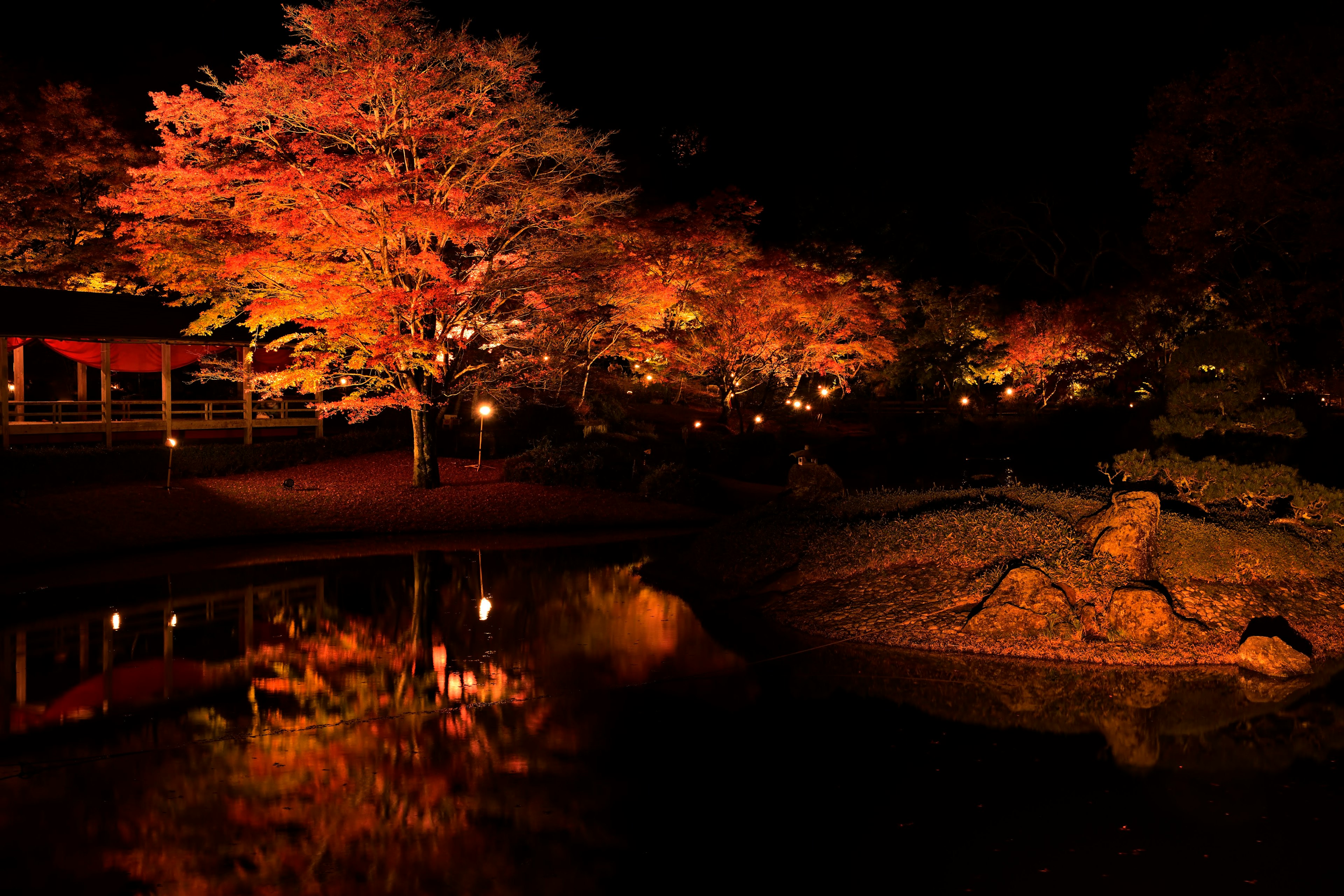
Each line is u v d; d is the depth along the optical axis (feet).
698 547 54.39
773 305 120.26
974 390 174.09
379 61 67.67
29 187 102.22
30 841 22.63
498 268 78.38
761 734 29.89
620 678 35.60
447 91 70.54
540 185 78.23
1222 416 55.67
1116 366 145.59
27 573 54.44
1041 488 53.26
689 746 28.91
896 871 21.57
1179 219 88.94
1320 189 81.30
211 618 44.27
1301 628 39.42
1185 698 33.12
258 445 87.76
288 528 68.64
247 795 25.21
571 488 84.89
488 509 76.43
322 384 84.74
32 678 34.91
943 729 30.35
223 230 75.72
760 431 126.21
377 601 48.01
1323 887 20.85
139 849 22.27
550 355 90.84
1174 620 38.19
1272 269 101.91
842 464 112.47
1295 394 95.76
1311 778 26.45
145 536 63.67
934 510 49.11
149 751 28.12
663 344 118.83
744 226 143.43
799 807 24.77
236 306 81.35
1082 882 21.07
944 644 38.73
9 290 82.23
